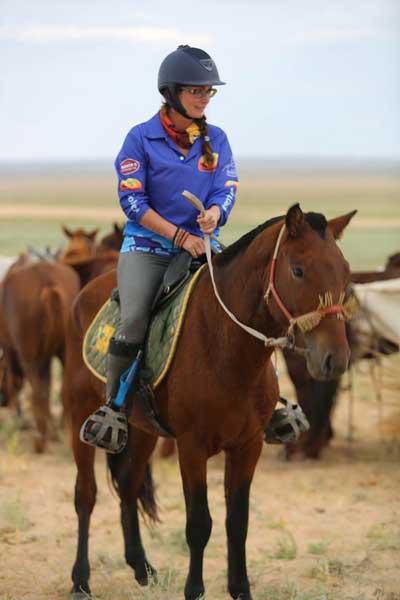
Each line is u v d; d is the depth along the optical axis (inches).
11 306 677.3
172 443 652.1
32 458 657.6
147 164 369.1
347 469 633.0
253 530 488.4
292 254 310.0
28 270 684.7
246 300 332.2
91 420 365.1
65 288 680.4
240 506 351.3
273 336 329.4
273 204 4493.1
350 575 411.5
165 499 550.6
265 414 346.9
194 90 358.9
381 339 650.2
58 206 4670.3
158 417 366.3
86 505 406.6
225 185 372.5
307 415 657.0
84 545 400.8
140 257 372.5
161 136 366.9
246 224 3011.8
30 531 484.4
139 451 407.2
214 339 339.0
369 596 386.9
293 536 476.7
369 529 486.6
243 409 337.4
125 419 367.6
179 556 446.9
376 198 5216.5
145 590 387.9
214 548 459.2
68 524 500.4
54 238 2381.9
